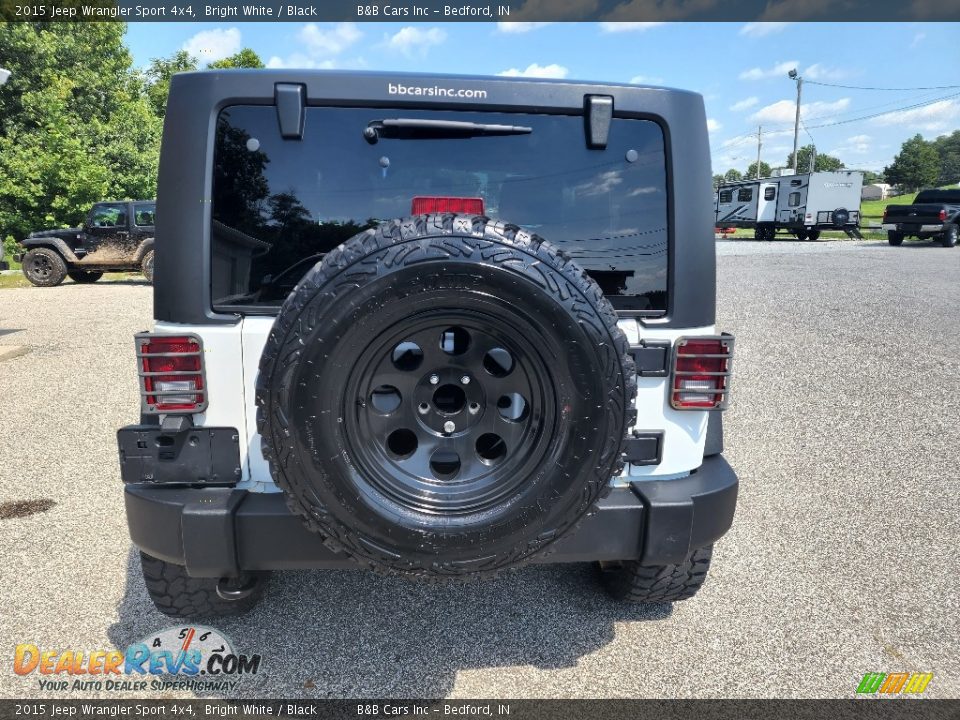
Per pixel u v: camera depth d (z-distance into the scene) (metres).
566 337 1.90
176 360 2.20
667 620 2.85
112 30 30.41
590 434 1.96
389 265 1.83
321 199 2.25
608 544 2.32
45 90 26.09
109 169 25.77
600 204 2.35
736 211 31.91
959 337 8.19
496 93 2.27
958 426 5.36
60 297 13.23
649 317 2.37
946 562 3.34
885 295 11.30
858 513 3.88
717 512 2.43
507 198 2.32
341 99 2.21
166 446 2.24
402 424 2.00
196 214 2.17
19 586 3.04
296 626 2.77
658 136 2.36
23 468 4.50
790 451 4.87
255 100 2.19
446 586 3.08
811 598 3.03
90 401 6.11
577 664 2.56
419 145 2.27
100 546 3.42
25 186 23.34
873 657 2.62
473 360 1.97
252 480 2.27
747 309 10.19
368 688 2.42
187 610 2.63
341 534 1.96
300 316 1.84
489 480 2.01
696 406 2.38
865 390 6.29
